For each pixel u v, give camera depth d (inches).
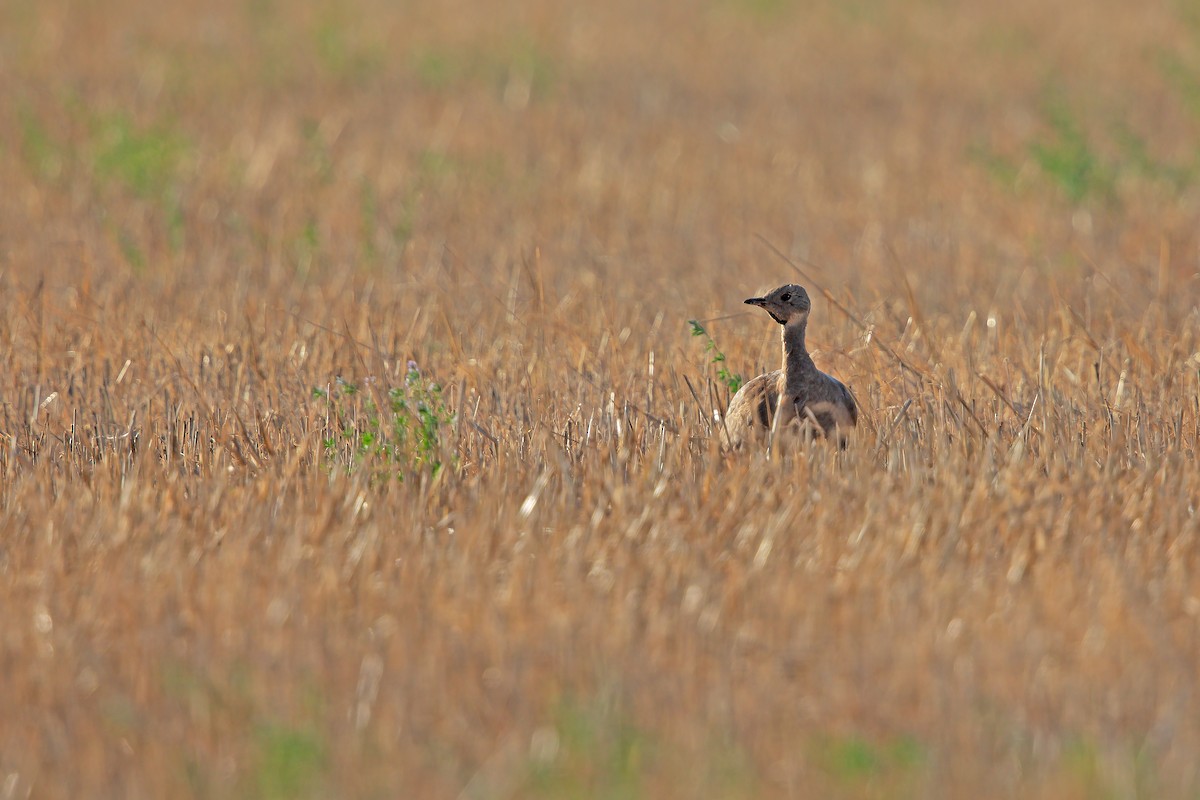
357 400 1269.7
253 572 892.6
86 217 2032.5
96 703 744.3
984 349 1418.6
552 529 964.0
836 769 682.2
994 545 945.5
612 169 2385.6
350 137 2603.3
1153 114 2817.4
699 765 683.4
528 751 703.1
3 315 1550.2
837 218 2102.6
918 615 834.8
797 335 1149.7
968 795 663.1
